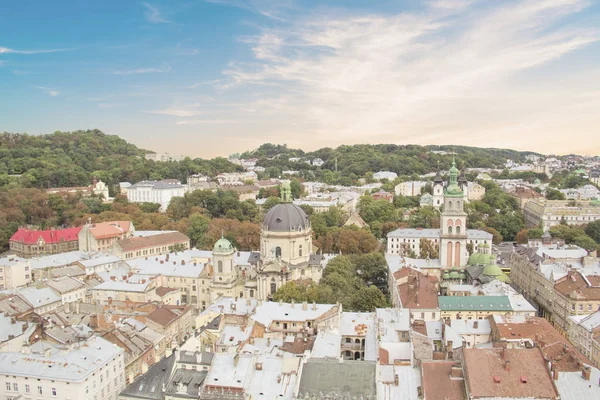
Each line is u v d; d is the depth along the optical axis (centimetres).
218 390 11994
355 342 16575
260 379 12344
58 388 12875
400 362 13512
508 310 19662
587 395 11331
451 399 11212
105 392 13875
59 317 18712
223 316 17425
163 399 12606
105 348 14538
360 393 11600
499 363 11506
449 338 15850
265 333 16450
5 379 13150
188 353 13488
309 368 12338
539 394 10981
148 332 17438
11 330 16350
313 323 17262
